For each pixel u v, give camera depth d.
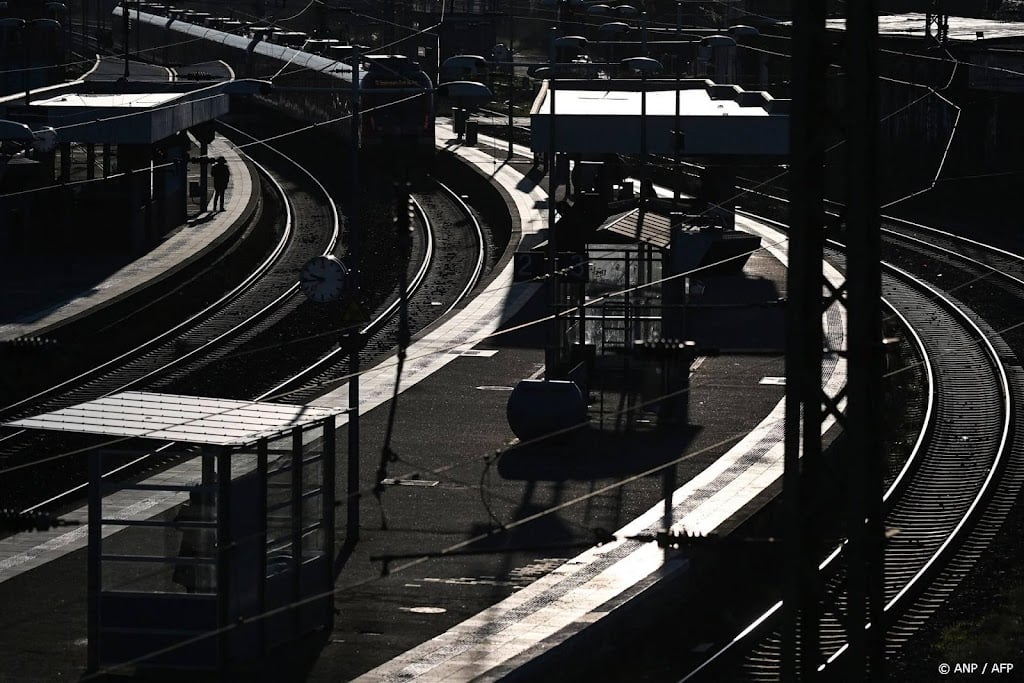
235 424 67.94
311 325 149.50
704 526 83.62
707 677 66.31
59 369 126.19
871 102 44.88
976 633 71.50
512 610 71.81
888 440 108.94
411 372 128.50
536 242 189.38
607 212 149.75
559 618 70.31
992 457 102.12
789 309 46.16
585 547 81.88
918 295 160.25
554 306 114.12
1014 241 186.12
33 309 141.00
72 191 178.50
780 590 81.69
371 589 75.88
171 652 64.88
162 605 64.94
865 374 44.84
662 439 106.81
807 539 46.91
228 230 195.62
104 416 68.56
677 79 159.00
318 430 82.44
